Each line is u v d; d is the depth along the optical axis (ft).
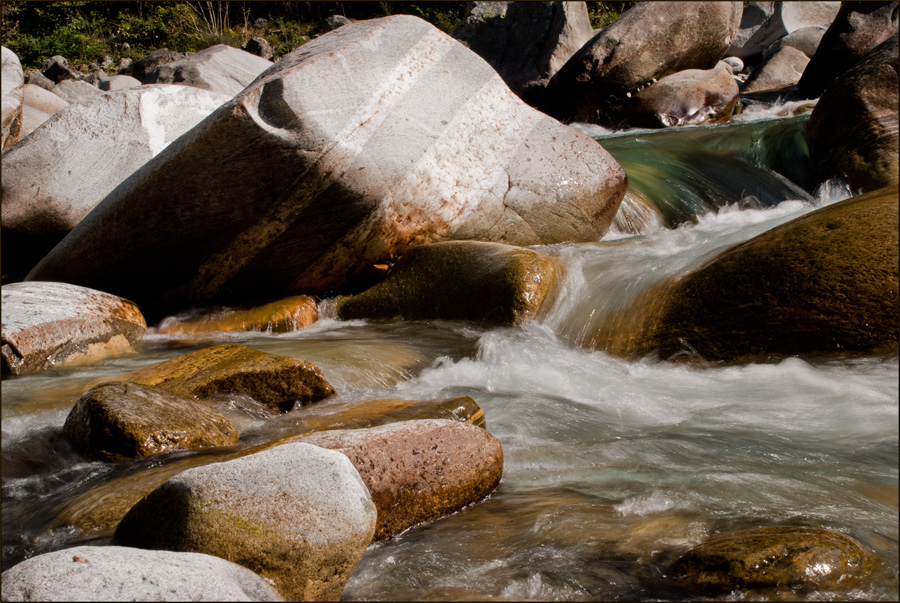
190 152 18.47
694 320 14.69
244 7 66.90
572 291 17.12
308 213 19.27
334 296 20.84
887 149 24.36
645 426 12.00
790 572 7.16
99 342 17.42
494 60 48.21
